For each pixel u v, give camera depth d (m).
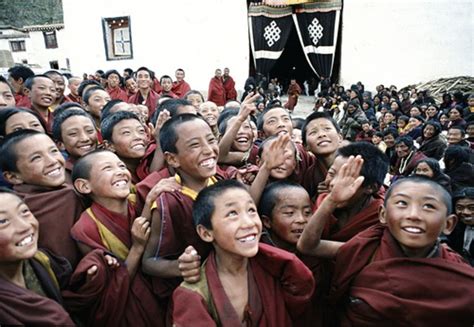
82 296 1.44
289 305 1.45
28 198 1.61
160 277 1.60
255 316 1.37
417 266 1.36
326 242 1.61
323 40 13.15
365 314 1.39
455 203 2.56
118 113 2.25
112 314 1.49
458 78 12.59
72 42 13.71
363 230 1.73
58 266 1.50
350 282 1.50
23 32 28.48
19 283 1.30
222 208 1.36
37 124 2.42
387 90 11.92
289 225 1.69
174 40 13.12
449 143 4.98
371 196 1.83
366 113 8.92
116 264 1.50
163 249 1.58
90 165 1.66
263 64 13.44
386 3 12.70
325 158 2.27
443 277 1.33
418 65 12.97
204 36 13.08
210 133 1.76
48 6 35.97
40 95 3.39
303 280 1.43
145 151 2.26
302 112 12.48
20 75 4.64
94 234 1.60
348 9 12.93
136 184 2.09
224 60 13.23
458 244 2.60
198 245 1.67
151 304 1.59
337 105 9.97
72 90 5.38
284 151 1.81
